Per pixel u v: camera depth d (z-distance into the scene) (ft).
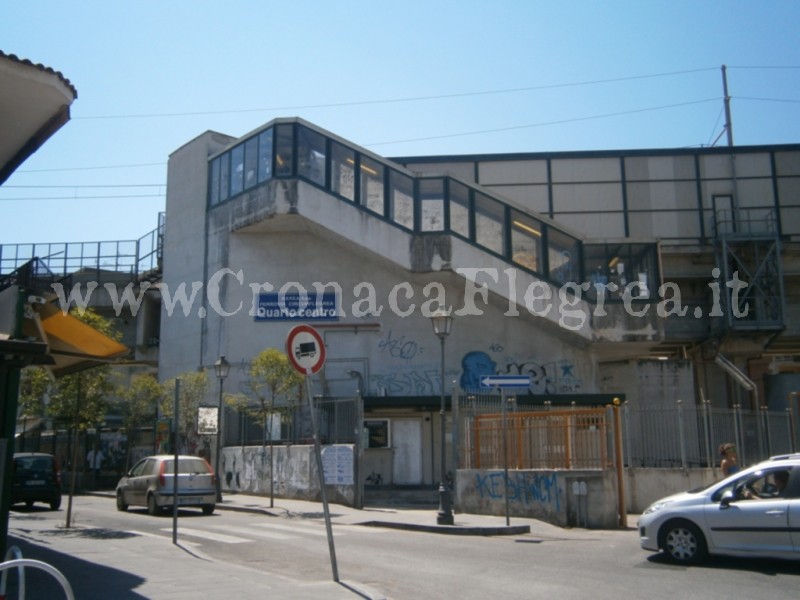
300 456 83.41
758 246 110.83
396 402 89.76
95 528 56.03
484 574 36.76
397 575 36.70
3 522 30.42
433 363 99.25
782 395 103.50
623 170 115.34
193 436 100.17
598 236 113.29
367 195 97.09
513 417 64.49
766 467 37.32
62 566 37.78
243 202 103.30
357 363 100.73
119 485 76.23
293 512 70.03
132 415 101.09
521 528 55.16
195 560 39.88
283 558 42.83
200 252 109.81
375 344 100.94
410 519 62.03
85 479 117.08
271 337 102.58
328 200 97.25
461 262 94.32
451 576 36.29
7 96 35.06
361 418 76.13
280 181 98.17
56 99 35.50
